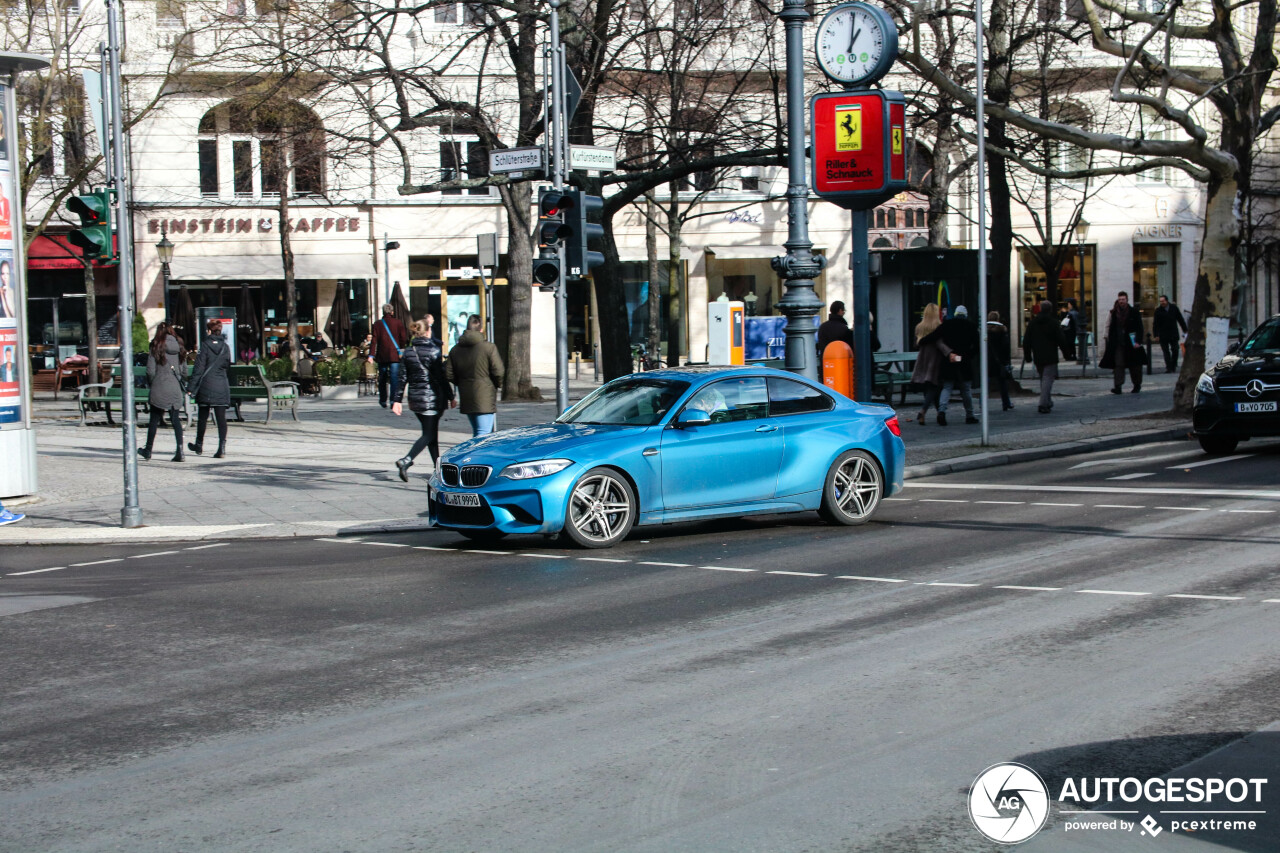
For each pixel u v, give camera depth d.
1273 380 16.44
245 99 25.48
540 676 6.98
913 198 43.38
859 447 12.61
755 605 8.74
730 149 20.53
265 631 8.36
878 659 7.12
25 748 5.90
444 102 19.33
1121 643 7.31
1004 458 17.69
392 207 40.78
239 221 39.75
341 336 39.72
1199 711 5.99
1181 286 45.81
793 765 5.38
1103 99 37.31
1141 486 14.48
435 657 7.49
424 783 5.25
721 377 12.27
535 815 4.86
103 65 14.29
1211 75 38.56
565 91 15.02
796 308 15.59
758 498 12.09
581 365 43.22
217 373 19.38
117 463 18.88
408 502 14.91
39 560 12.06
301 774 5.41
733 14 23.67
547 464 11.29
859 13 16.84
